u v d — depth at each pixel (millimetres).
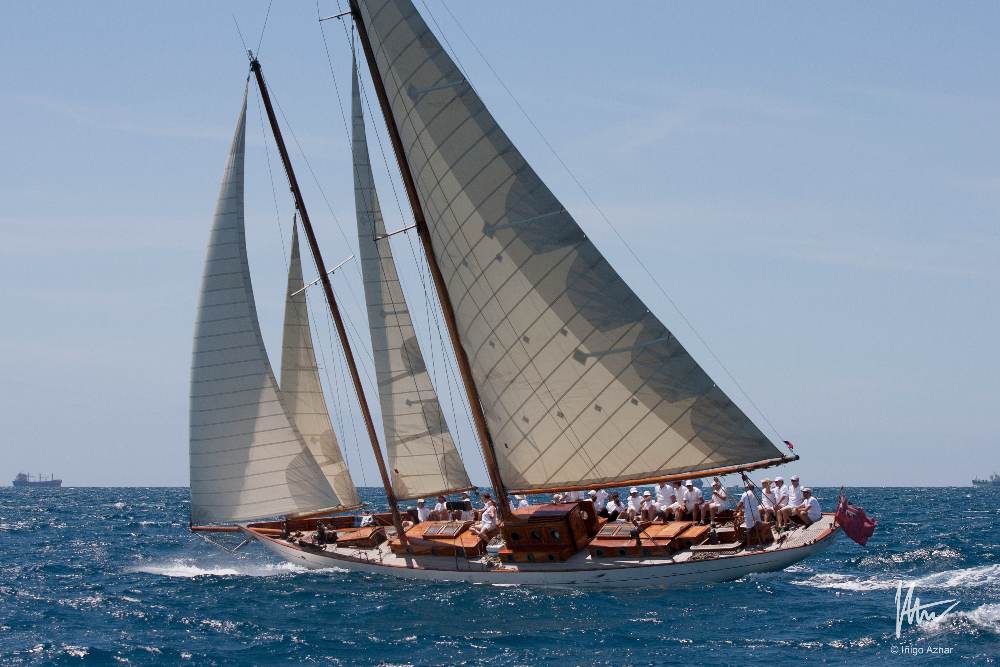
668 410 62562
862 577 67625
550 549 62031
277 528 77250
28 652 50562
